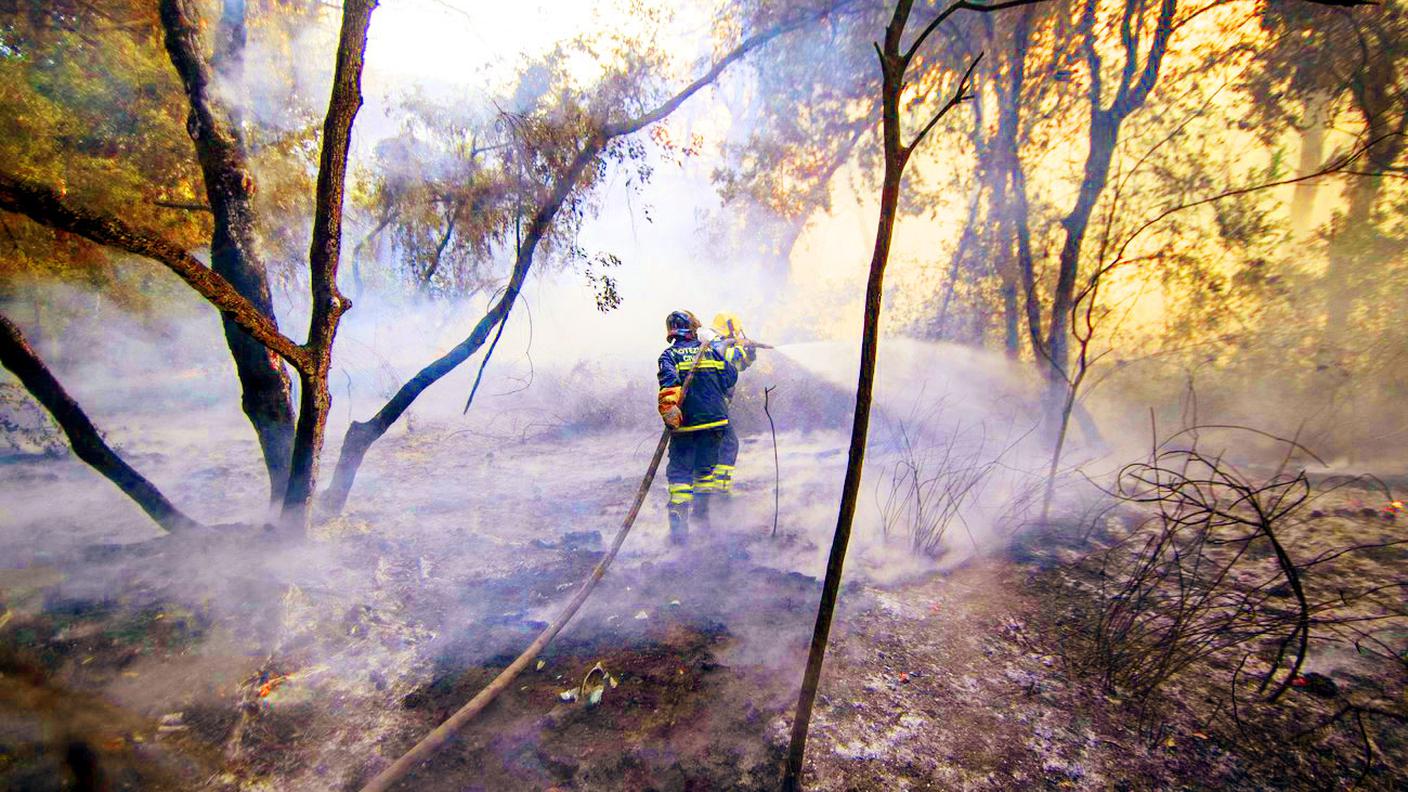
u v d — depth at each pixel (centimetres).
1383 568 295
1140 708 214
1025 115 637
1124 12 513
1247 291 591
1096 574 316
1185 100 578
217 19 384
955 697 222
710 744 201
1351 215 556
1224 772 184
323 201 292
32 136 412
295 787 185
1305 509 374
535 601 295
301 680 229
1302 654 203
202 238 544
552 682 231
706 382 377
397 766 180
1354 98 538
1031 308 584
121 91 450
